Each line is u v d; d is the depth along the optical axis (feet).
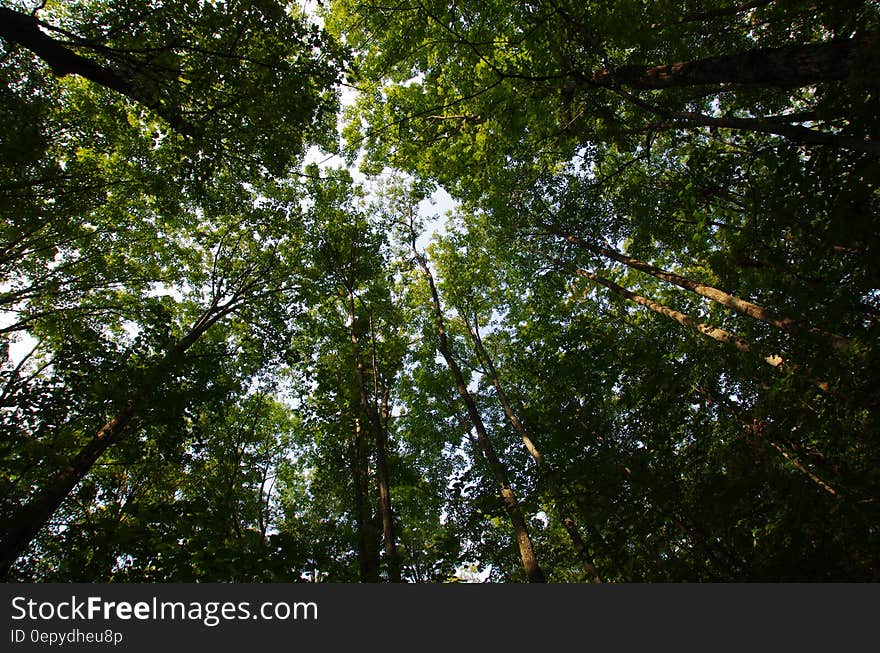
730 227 28.27
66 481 23.17
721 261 25.59
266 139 23.85
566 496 25.00
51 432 24.31
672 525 22.30
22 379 23.13
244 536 20.31
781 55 16.97
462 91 32.40
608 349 29.12
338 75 22.34
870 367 16.81
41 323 34.83
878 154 14.35
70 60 17.38
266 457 51.96
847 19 18.15
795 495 19.53
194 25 19.47
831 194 16.72
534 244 46.29
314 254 46.21
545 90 24.90
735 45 27.48
